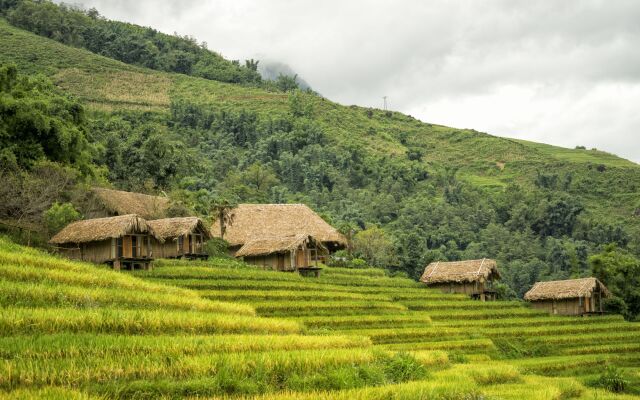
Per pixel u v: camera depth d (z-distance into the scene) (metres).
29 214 49.97
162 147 81.31
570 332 57.59
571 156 194.62
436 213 127.62
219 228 66.50
